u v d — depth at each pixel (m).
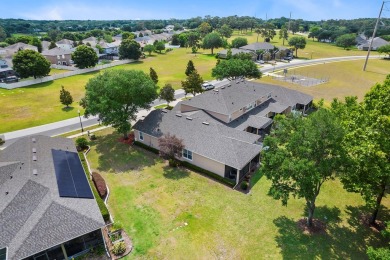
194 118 37.97
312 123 20.09
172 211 26.06
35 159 26.94
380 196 22.31
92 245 21.95
